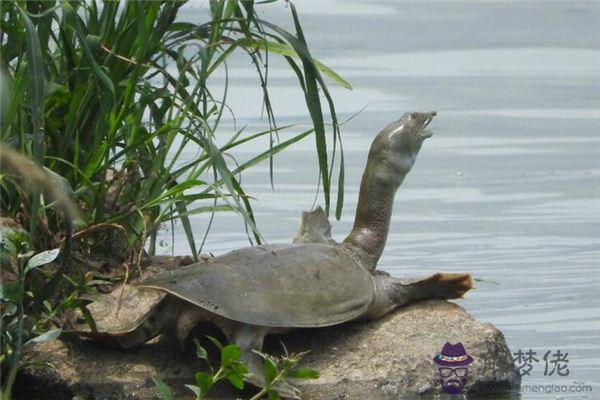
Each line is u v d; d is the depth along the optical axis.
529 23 26.66
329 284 10.88
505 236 15.09
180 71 11.60
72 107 11.03
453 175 17.58
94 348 10.65
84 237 11.18
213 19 11.84
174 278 10.45
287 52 12.03
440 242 14.93
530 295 13.30
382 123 19.81
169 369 10.50
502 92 21.80
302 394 10.30
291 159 18.03
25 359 10.27
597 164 17.95
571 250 14.62
